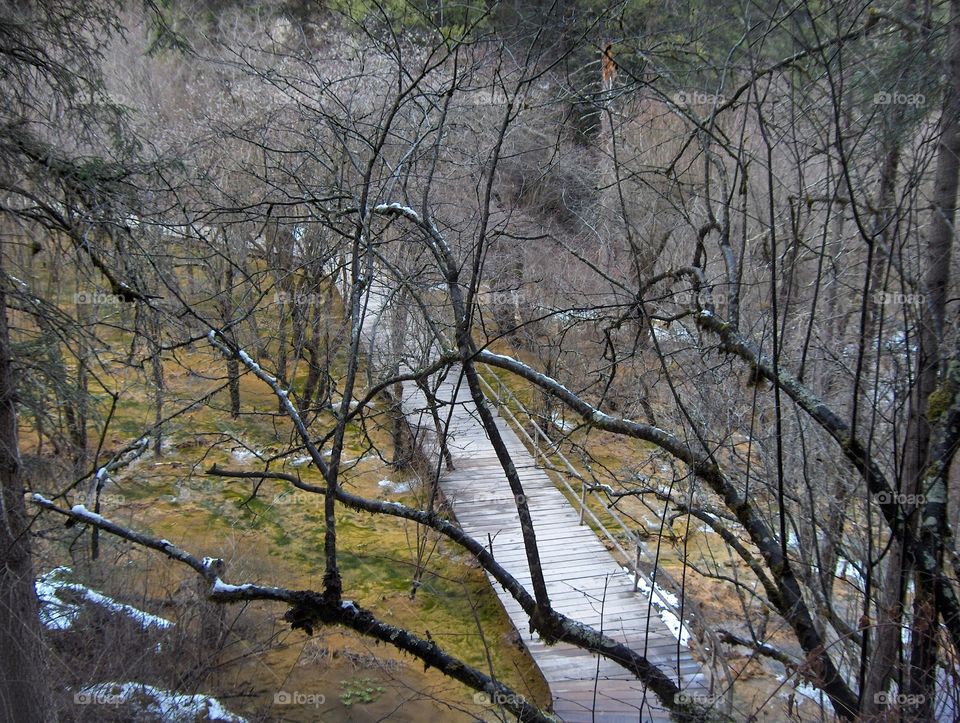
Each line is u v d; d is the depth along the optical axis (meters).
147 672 7.21
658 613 9.66
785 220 7.99
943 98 5.28
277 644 8.88
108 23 7.96
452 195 10.45
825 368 7.23
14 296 6.95
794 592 5.33
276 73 8.16
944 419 4.97
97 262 6.34
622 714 8.30
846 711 5.02
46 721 6.15
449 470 12.34
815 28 4.76
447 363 5.66
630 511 13.41
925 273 5.68
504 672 9.73
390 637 5.43
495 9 6.78
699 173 11.62
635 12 7.18
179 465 12.79
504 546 11.98
